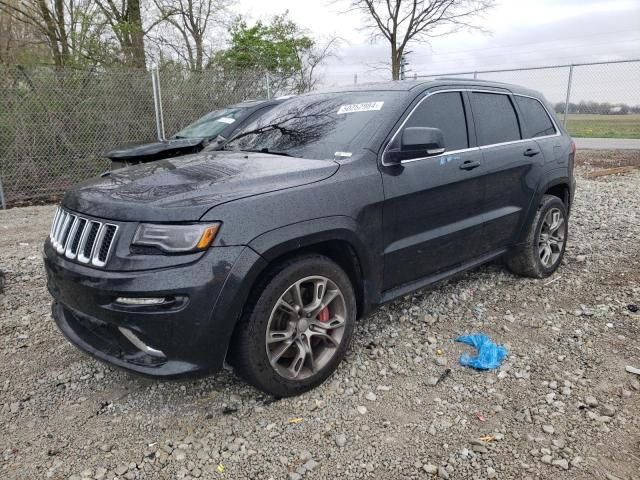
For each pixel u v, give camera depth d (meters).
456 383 3.20
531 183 4.54
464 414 2.89
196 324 2.58
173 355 2.63
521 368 3.33
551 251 4.95
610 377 3.19
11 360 3.60
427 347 3.63
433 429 2.77
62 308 3.21
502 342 3.68
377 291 3.41
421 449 2.63
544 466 2.48
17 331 4.04
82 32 13.87
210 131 7.68
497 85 4.57
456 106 4.04
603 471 2.44
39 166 10.26
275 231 2.76
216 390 3.19
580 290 4.58
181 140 7.46
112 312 2.59
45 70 10.12
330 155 3.44
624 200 8.10
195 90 11.77
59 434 2.81
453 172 3.79
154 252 2.58
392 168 3.43
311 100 4.27
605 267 5.11
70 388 3.25
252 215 2.72
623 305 4.21
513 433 2.72
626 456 2.54
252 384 2.92
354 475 2.47
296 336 3.00
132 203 2.70
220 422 2.88
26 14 13.36
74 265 2.78
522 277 4.91
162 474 2.51
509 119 4.54
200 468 2.55
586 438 2.66
